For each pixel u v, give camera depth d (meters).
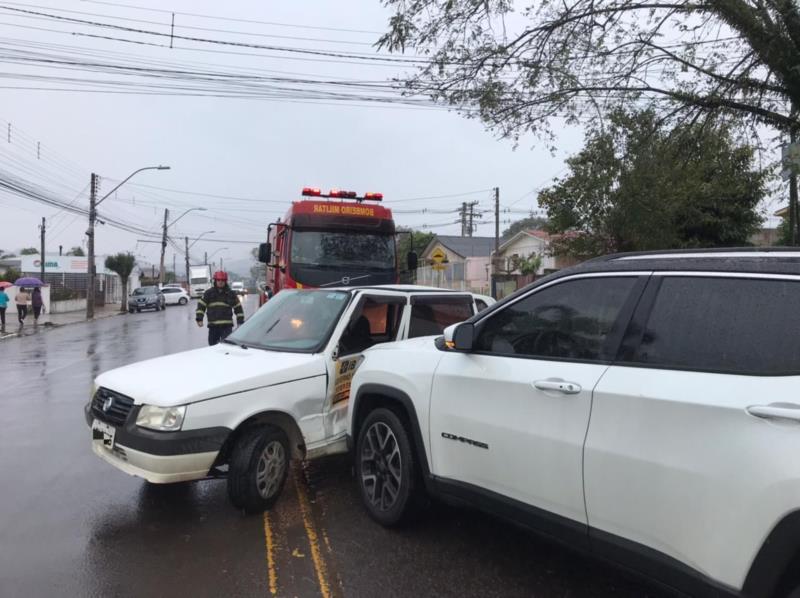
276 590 3.28
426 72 8.20
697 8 7.14
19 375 11.10
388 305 5.63
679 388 2.46
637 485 2.53
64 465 5.46
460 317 5.98
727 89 8.01
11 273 39.59
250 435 4.26
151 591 3.26
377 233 11.68
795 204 9.51
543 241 33.06
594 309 2.98
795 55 7.12
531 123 8.55
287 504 4.54
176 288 49.69
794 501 2.02
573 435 2.81
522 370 3.14
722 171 9.69
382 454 4.16
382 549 3.80
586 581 3.42
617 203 9.70
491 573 3.50
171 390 4.02
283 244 11.47
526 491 3.06
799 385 2.13
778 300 2.34
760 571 2.12
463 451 3.44
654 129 8.58
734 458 2.21
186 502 4.56
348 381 4.97
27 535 3.96
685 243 16.11
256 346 5.16
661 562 2.46
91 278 30.72
